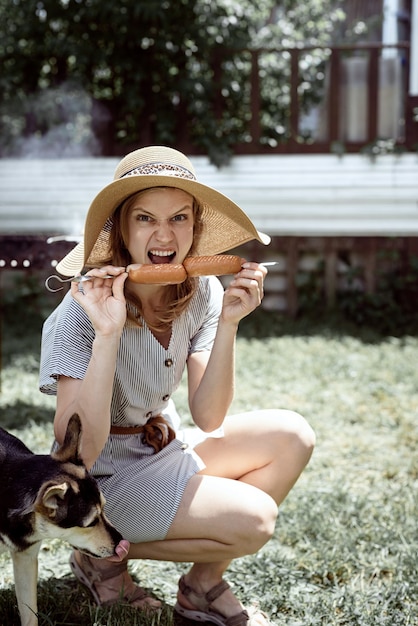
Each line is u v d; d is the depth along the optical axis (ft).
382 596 9.41
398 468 13.97
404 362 21.56
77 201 27.48
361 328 26.17
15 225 27.78
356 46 26.40
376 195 26.48
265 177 26.99
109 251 8.65
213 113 27.40
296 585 9.75
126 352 8.46
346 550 10.57
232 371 8.77
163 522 8.32
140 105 26.58
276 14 30.32
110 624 8.35
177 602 9.12
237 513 8.20
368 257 27.07
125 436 8.84
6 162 27.58
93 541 7.64
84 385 7.86
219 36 26.86
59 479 7.44
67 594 9.38
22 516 7.41
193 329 9.04
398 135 27.25
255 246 27.71
